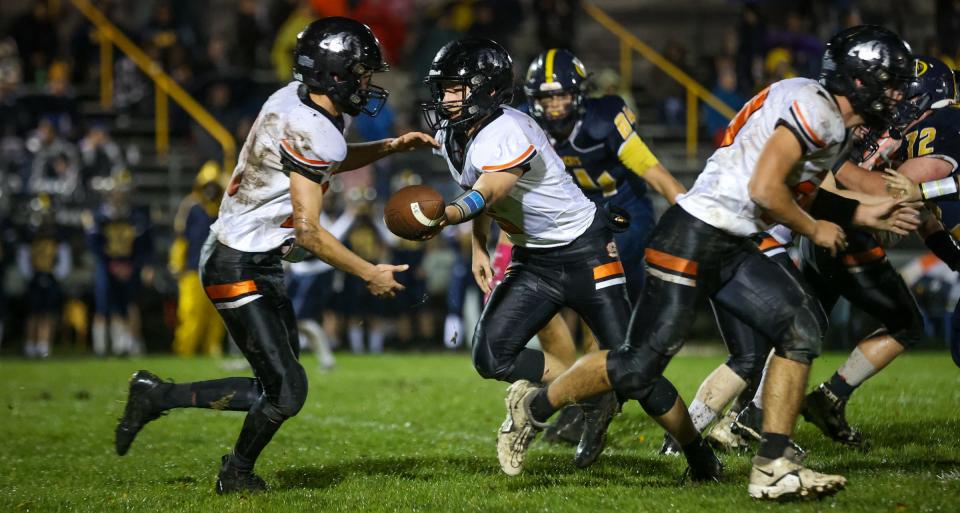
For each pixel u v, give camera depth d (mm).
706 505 13859
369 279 14750
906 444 17859
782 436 14117
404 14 63625
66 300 47250
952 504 13305
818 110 13477
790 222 13695
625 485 15555
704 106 57844
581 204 17141
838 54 13820
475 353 17438
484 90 15812
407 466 17734
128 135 59219
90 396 29547
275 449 20156
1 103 53094
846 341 39906
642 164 20656
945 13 53438
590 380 14852
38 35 59312
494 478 16328
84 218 46969
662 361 14586
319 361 39438
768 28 57969
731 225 14188
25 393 30375
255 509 14352
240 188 15492
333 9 60781
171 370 37031
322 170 14781
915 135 17719
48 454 20000
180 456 19547
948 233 17953
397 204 14852
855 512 13195
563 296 17359
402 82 62062
